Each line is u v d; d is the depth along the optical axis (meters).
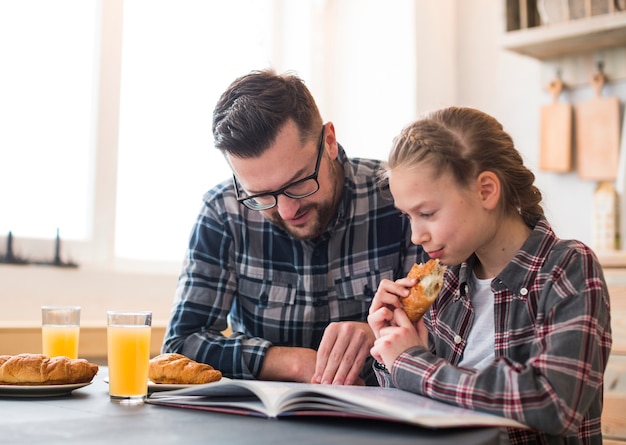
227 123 1.38
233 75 2.81
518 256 1.14
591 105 2.46
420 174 1.13
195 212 2.68
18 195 2.23
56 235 2.26
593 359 0.97
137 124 2.53
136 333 1.07
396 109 2.79
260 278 1.66
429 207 1.13
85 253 2.34
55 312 1.42
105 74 2.40
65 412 0.96
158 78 2.59
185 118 2.66
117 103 2.43
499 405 0.90
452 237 1.14
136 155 2.52
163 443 0.75
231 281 1.65
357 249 1.65
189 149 2.67
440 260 1.18
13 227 2.21
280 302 1.65
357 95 2.92
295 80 1.47
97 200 2.38
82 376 1.17
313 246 1.63
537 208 1.23
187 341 1.55
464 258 1.17
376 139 2.84
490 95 2.73
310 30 2.94
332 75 2.99
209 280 1.62
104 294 2.34
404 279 1.18
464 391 0.93
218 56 2.77
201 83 2.71
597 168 2.44
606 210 2.33
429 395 0.97
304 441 0.76
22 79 2.26
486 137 1.18
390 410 0.81
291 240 1.64
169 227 2.60
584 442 1.11
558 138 2.49
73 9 2.37
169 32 2.62
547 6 2.40
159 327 2.23
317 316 1.64
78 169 2.36
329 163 1.52
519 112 2.65
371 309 1.19
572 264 1.06
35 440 0.77
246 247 1.66
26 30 2.27
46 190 2.29
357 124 2.91
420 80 2.74
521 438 1.07
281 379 1.48
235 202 1.66
